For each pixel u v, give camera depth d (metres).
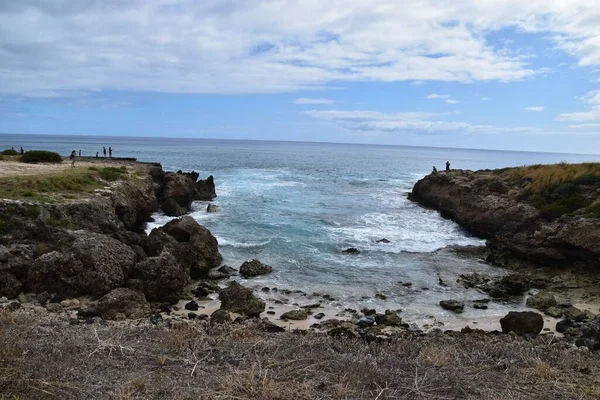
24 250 15.82
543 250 21.42
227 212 33.31
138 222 28.75
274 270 19.73
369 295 17.00
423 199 40.88
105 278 14.88
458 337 12.02
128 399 6.74
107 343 8.88
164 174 39.09
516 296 17.55
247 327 11.08
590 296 17.47
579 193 25.47
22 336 8.85
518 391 7.62
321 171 77.25
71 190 22.92
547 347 10.55
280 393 7.05
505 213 26.55
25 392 6.72
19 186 21.05
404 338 11.76
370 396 7.22
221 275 18.62
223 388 7.23
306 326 13.41
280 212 33.88
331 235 26.73
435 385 7.71
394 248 24.59
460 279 19.47
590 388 7.84
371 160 136.12
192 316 13.83
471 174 37.44
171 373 7.84
